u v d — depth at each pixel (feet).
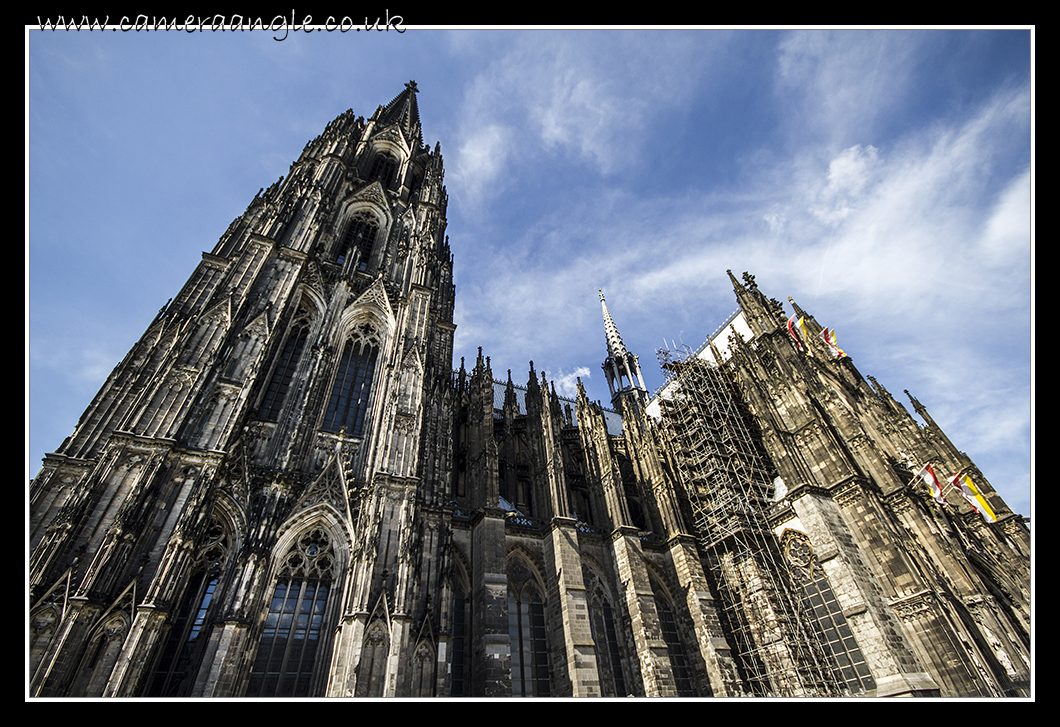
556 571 157.28
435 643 122.31
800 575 174.70
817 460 191.01
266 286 161.89
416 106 333.83
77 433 127.95
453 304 253.24
